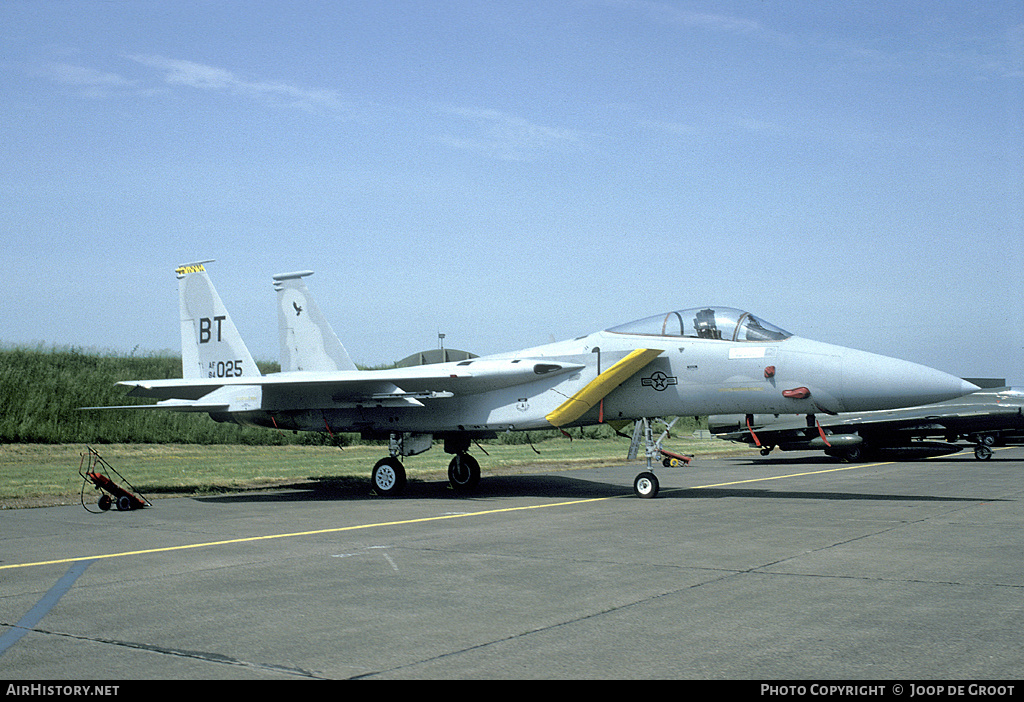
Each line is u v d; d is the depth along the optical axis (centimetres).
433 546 918
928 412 2617
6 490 1551
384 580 728
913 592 649
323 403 1627
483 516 1204
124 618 599
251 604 639
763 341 1373
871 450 2791
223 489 1723
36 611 623
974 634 525
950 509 1221
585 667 470
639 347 1445
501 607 619
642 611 598
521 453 2912
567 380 1483
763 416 2820
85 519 1199
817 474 2042
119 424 2802
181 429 2953
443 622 577
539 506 1340
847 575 720
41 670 480
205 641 537
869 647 499
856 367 1291
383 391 1555
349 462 2458
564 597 650
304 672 470
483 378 1484
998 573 724
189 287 1903
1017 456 2923
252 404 1714
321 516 1224
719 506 1297
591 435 3922
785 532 991
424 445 1638
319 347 1847
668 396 1427
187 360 1892
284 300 1895
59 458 2356
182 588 702
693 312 1456
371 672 468
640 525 1074
